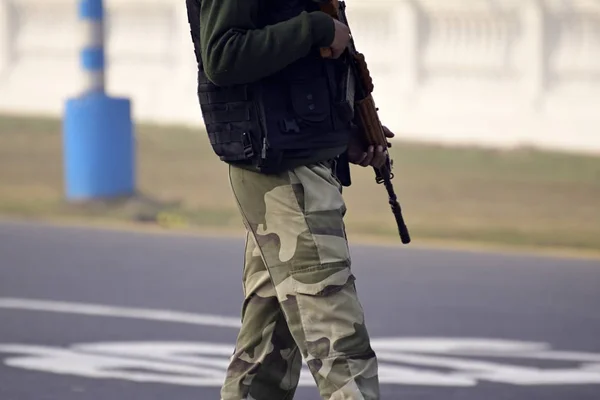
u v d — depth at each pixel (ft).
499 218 163.84
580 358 81.71
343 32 43.70
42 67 276.82
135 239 136.77
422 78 254.68
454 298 105.09
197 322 90.58
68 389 69.00
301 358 48.55
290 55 42.39
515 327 92.79
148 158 207.51
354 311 44.21
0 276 109.91
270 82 43.73
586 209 173.06
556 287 112.68
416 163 208.13
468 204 173.47
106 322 89.86
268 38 42.04
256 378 47.85
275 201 44.39
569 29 243.81
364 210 168.35
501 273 120.47
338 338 43.83
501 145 239.91
